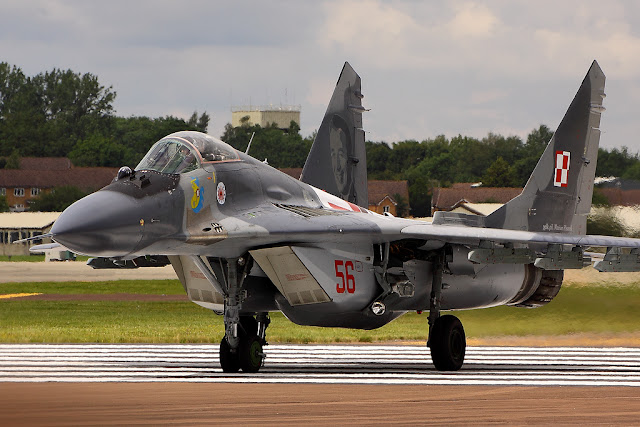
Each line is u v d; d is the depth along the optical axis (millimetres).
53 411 33938
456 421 33000
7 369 51812
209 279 50406
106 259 56406
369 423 32281
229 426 31328
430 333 53781
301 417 33312
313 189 56938
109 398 37688
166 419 32469
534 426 32250
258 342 50750
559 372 52844
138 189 45938
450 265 56031
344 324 54125
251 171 51656
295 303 51562
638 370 55094
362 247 52812
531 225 61781
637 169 119688
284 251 49625
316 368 53812
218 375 48656
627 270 56156
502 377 48844
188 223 47188
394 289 53438
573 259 55031
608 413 35219
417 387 43156
